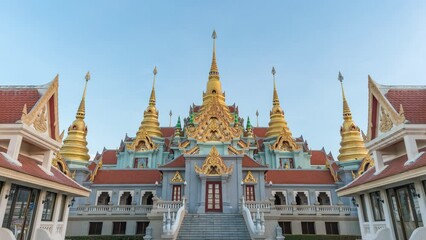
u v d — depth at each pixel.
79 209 38.22
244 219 29.22
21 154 18.91
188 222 28.91
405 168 15.52
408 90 19.83
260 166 38.16
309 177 46.19
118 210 38.38
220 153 37.69
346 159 50.00
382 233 17.94
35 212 18.00
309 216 37.97
